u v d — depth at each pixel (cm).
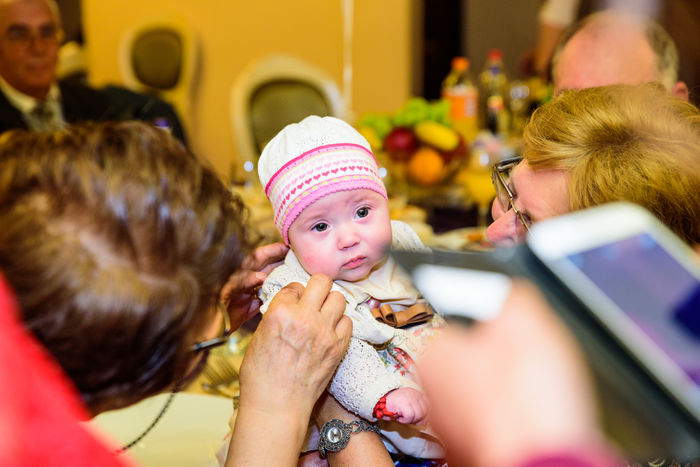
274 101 347
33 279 67
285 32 484
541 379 42
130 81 471
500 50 584
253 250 83
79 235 69
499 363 43
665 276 45
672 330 42
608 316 42
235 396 121
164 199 72
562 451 40
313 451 114
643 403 40
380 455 104
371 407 101
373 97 475
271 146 122
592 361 42
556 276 45
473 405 43
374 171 119
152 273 71
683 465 71
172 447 119
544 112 104
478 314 45
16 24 254
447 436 43
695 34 241
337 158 115
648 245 47
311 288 95
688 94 172
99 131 77
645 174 88
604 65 165
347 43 470
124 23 534
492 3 567
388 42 461
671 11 243
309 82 354
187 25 463
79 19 604
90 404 75
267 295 115
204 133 521
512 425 41
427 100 552
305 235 116
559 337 43
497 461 41
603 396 41
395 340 113
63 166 72
